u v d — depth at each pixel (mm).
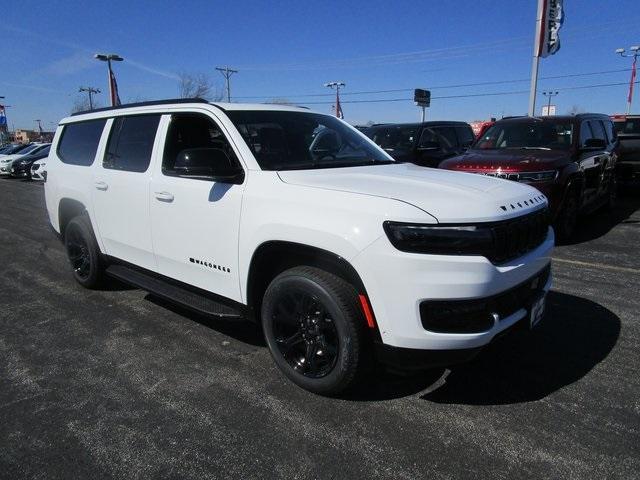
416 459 2605
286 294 3189
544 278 3357
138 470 2564
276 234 3105
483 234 2721
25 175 22172
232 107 3893
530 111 12125
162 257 4113
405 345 2734
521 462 2568
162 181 3975
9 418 3039
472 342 2707
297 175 3355
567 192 7105
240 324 4441
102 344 4070
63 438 2836
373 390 3277
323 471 2529
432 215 2684
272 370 3588
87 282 5336
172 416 3031
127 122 4590
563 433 2801
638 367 3545
